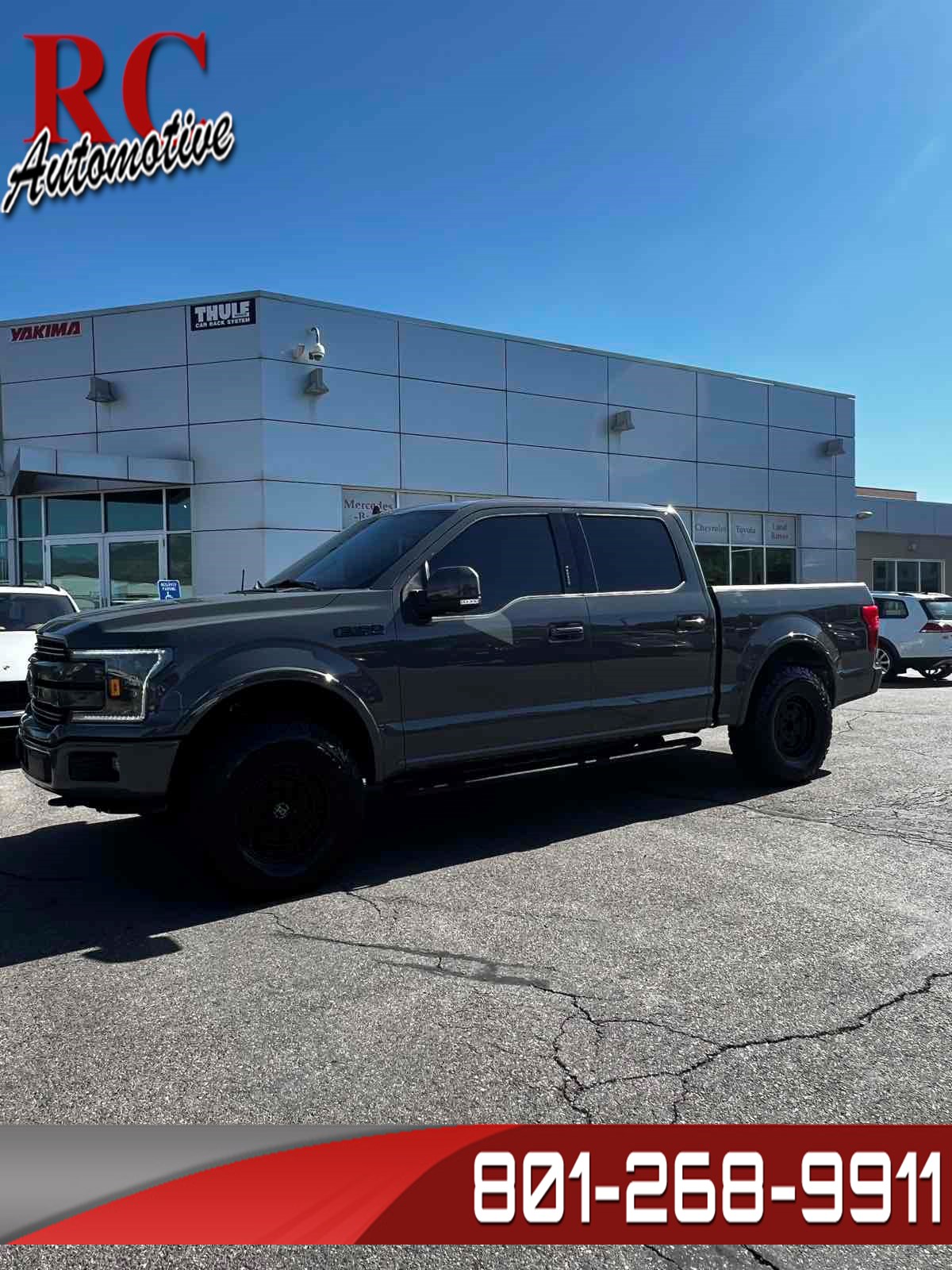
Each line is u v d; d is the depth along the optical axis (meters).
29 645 8.09
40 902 4.09
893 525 28.19
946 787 6.21
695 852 4.71
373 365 15.04
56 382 14.77
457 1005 2.99
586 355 17.31
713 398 19.08
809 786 6.30
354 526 5.54
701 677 5.67
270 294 14.07
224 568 14.25
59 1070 2.61
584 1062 2.61
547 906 3.92
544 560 5.12
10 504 15.43
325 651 4.22
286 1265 1.88
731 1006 2.95
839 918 3.73
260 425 14.03
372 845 4.96
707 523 19.42
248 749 3.91
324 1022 2.88
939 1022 2.81
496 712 4.77
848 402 21.25
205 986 3.17
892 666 14.38
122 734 3.82
